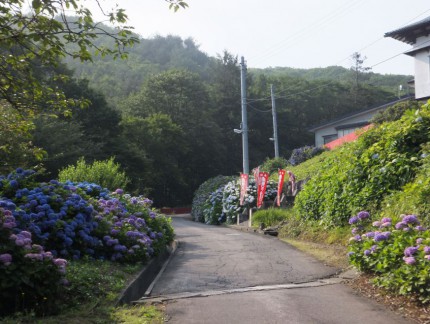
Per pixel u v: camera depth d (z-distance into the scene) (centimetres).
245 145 2811
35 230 691
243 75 2856
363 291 645
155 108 5575
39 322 470
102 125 3519
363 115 4184
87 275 644
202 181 5891
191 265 955
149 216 1130
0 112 873
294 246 1153
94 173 1599
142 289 754
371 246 687
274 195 2306
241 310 577
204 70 9775
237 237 1524
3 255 493
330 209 1162
